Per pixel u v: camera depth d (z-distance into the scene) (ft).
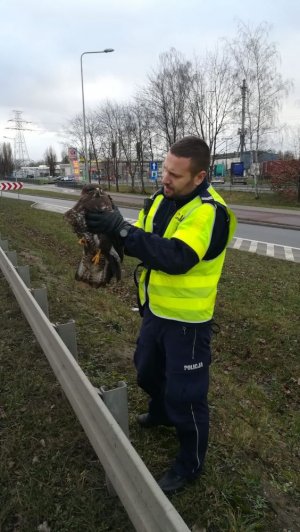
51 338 10.27
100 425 7.06
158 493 5.29
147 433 9.54
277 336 18.95
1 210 65.77
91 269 7.72
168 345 7.34
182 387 7.32
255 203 97.60
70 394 8.67
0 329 15.07
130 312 19.83
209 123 114.32
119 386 7.41
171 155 6.86
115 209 7.09
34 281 21.49
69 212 7.00
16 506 7.59
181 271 6.57
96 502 7.65
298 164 95.91
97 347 13.98
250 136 105.60
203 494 7.83
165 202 7.52
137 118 147.13
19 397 10.85
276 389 15.58
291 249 44.75
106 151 168.76
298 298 24.34
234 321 20.67
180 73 115.75
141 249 6.49
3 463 8.61
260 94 102.53
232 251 40.91
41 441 9.24
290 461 10.23
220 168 169.99
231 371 16.83
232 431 10.14
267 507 7.84
